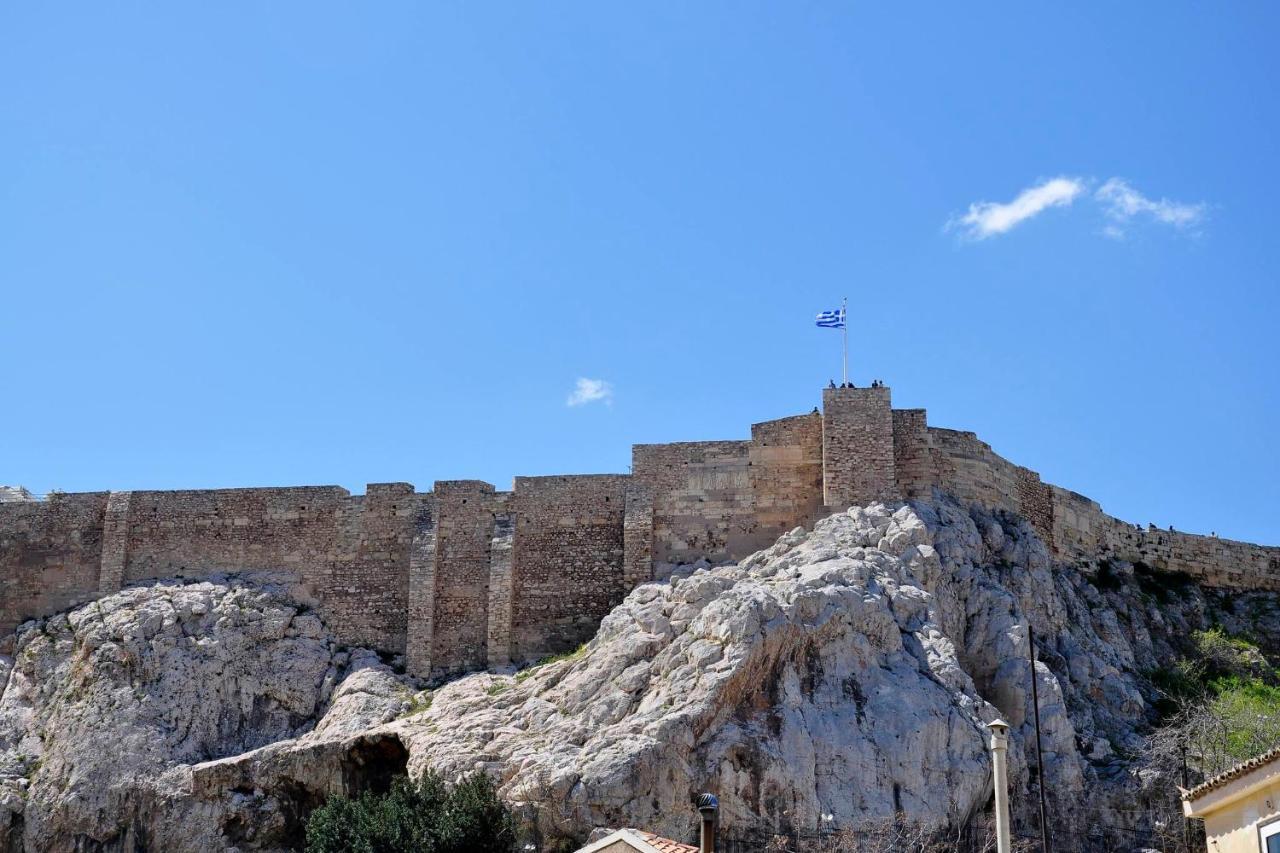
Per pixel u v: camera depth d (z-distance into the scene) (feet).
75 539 325.21
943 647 253.03
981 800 238.27
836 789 233.96
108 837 272.10
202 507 321.11
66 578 323.16
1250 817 147.54
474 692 277.03
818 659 249.14
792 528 291.58
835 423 289.94
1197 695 284.00
